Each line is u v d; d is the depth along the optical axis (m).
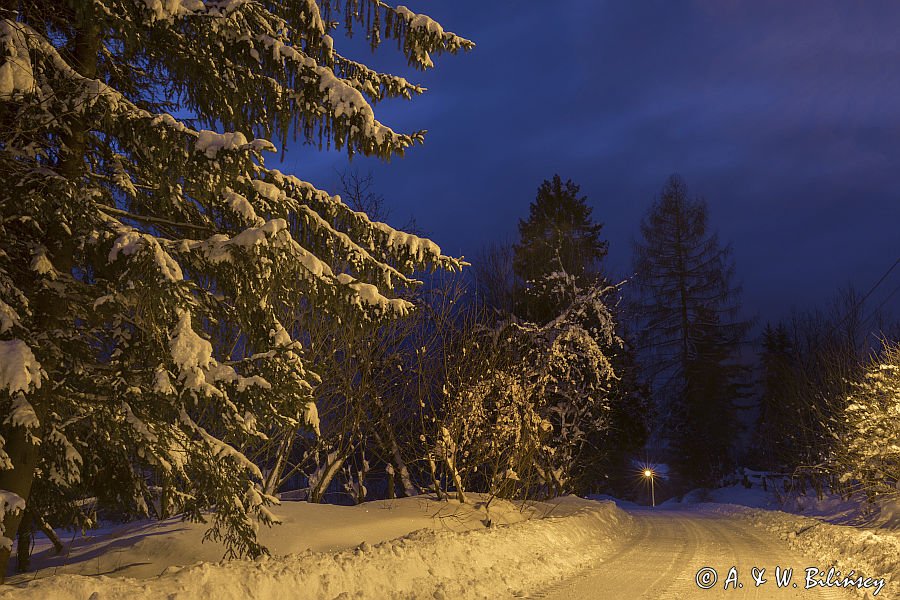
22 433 7.54
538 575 11.30
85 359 8.36
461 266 9.63
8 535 7.50
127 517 11.20
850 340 30.22
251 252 7.81
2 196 7.46
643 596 9.66
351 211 9.40
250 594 7.49
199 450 8.43
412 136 8.81
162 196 8.00
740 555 14.91
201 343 7.48
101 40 8.79
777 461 43.66
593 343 25.81
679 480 57.34
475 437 17.69
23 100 7.43
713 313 59.56
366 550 9.90
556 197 47.31
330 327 14.69
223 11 8.11
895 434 20.27
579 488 31.33
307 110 8.81
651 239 61.28
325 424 17.09
